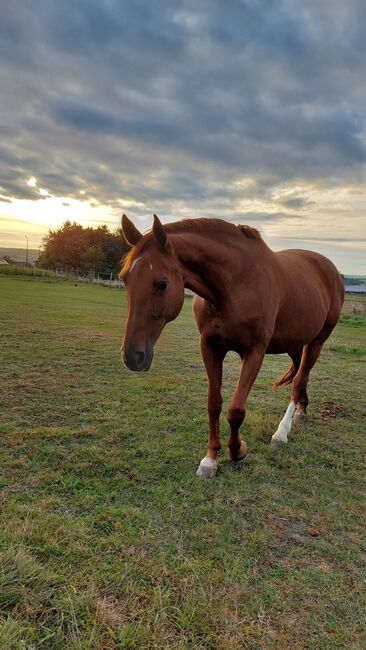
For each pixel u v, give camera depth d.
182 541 1.90
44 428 3.13
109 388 4.39
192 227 2.46
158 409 3.79
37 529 1.84
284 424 3.31
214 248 2.38
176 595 1.56
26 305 11.41
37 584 1.51
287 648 1.38
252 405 4.20
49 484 2.32
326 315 3.64
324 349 8.23
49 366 5.14
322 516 2.25
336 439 3.44
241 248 2.54
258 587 1.66
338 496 2.48
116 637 1.33
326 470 2.83
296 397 3.56
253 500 2.35
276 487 2.53
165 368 5.62
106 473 2.51
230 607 1.53
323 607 1.58
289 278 3.00
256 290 2.52
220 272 2.39
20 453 2.69
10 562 1.58
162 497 2.27
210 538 1.95
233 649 1.35
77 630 1.34
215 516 2.13
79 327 8.27
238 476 2.62
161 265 2.09
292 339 3.14
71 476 2.43
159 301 2.08
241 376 2.61
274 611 1.54
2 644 1.23
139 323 2.04
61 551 1.73
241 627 1.45
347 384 5.43
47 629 1.33
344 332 11.54
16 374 4.67
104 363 5.50
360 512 2.32
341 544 2.01
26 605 1.42
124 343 2.04
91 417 3.47
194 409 3.87
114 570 1.65
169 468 2.65
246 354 2.63
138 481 2.44
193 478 2.53
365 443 3.37
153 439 3.08
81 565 1.66
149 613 1.45
